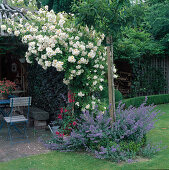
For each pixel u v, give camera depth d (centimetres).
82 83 487
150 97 999
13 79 1039
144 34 946
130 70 1005
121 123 436
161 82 1144
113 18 407
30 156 409
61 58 438
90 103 482
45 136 546
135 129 421
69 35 461
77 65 446
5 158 399
